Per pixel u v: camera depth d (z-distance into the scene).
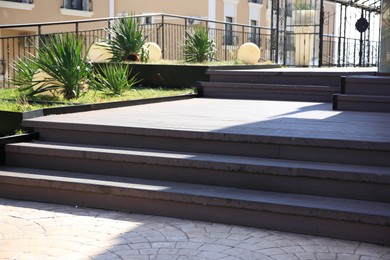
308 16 15.36
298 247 3.63
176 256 3.48
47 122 5.59
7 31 17.50
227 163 4.42
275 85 8.47
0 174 4.98
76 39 8.06
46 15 18.83
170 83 9.75
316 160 4.49
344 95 6.85
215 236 3.85
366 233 3.72
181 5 23.83
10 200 4.90
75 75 7.50
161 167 4.70
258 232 3.94
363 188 4.03
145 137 5.14
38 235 3.91
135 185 4.52
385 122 5.61
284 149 4.59
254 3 26.94
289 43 15.66
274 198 4.09
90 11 20.64
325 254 3.50
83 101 7.24
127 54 10.73
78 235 3.90
